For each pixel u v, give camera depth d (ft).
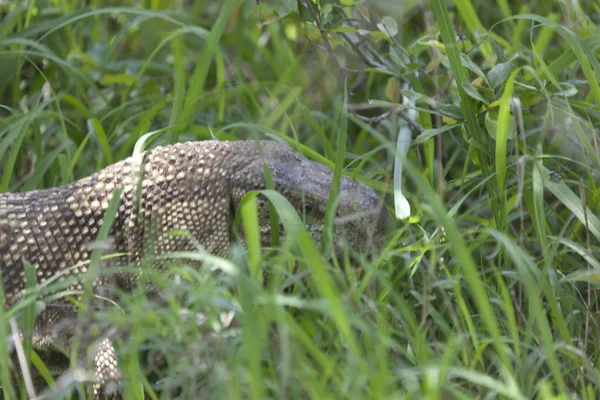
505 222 25.59
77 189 24.36
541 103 28.35
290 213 20.95
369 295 22.85
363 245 24.52
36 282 23.50
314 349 18.79
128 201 23.86
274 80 38.86
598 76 26.50
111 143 33.81
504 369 18.52
